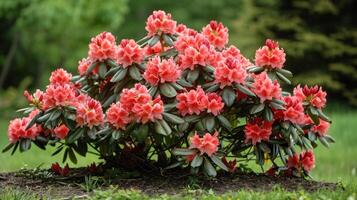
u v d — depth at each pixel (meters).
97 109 5.61
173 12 26.95
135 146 6.11
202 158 5.37
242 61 6.12
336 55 18.45
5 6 15.72
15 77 21.44
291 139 5.71
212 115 5.43
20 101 19.33
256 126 5.58
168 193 5.32
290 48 18.28
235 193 5.16
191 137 5.47
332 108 18.19
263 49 5.73
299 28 18.42
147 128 5.30
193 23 26.95
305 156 6.03
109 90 6.02
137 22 27.47
